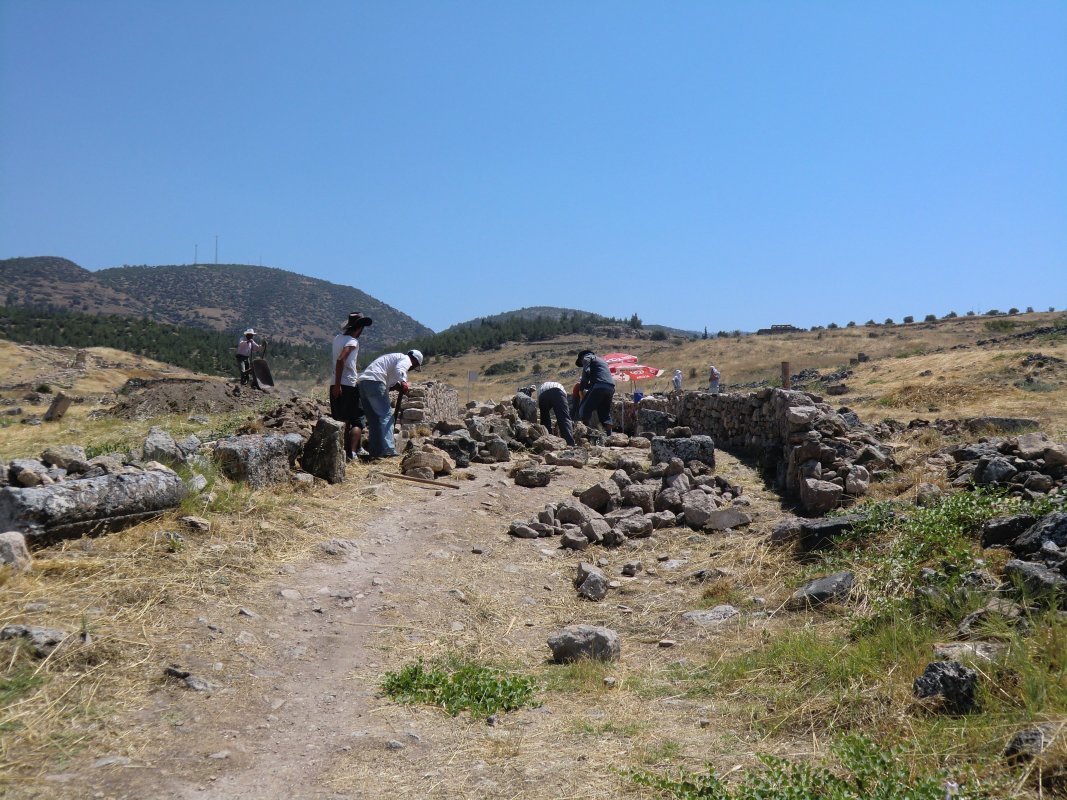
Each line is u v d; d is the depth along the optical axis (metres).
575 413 16.94
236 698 4.62
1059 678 4.15
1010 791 3.38
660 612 6.74
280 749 4.16
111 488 6.27
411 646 5.74
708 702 4.94
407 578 6.98
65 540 5.92
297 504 8.23
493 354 111.38
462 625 6.25
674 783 3.79
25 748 3.79
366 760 4.11
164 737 4.11
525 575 7.56
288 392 23.78
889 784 3.52
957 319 86.62
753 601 6.64
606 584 7.35
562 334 125.25
